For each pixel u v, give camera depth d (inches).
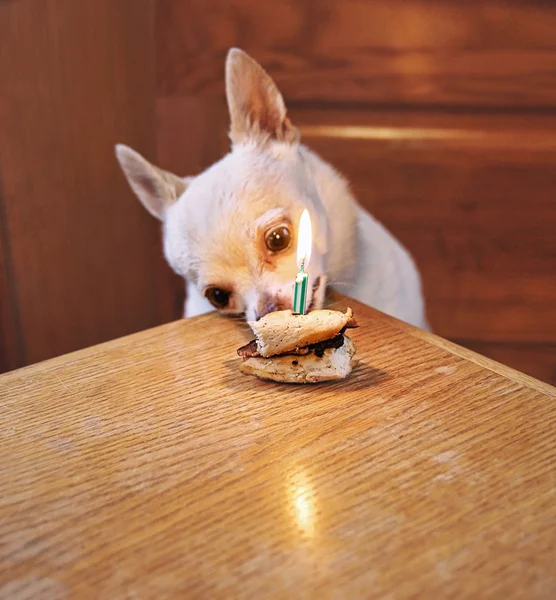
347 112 22.8
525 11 21.1
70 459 9.8
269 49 22.3
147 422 10.7
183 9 22.1
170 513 8.7
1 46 22.2
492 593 7.3
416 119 22.7
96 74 22.9
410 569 7.7
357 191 23.4
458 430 10.2
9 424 10.7
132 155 17.1
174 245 16.3
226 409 10.9
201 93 23.1
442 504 8.7
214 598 7.4
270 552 8.0
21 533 8.4
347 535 8.2
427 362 12.2
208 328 14.1
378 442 9.9
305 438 10.1
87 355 12.9
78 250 25.3
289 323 11.5
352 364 11.8
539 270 23.9
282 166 16.3
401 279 20.7
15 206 24.3
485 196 23.2
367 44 22.0
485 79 22.0
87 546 8.2
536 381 11.3
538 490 8.8
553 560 7.7
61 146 23.7
